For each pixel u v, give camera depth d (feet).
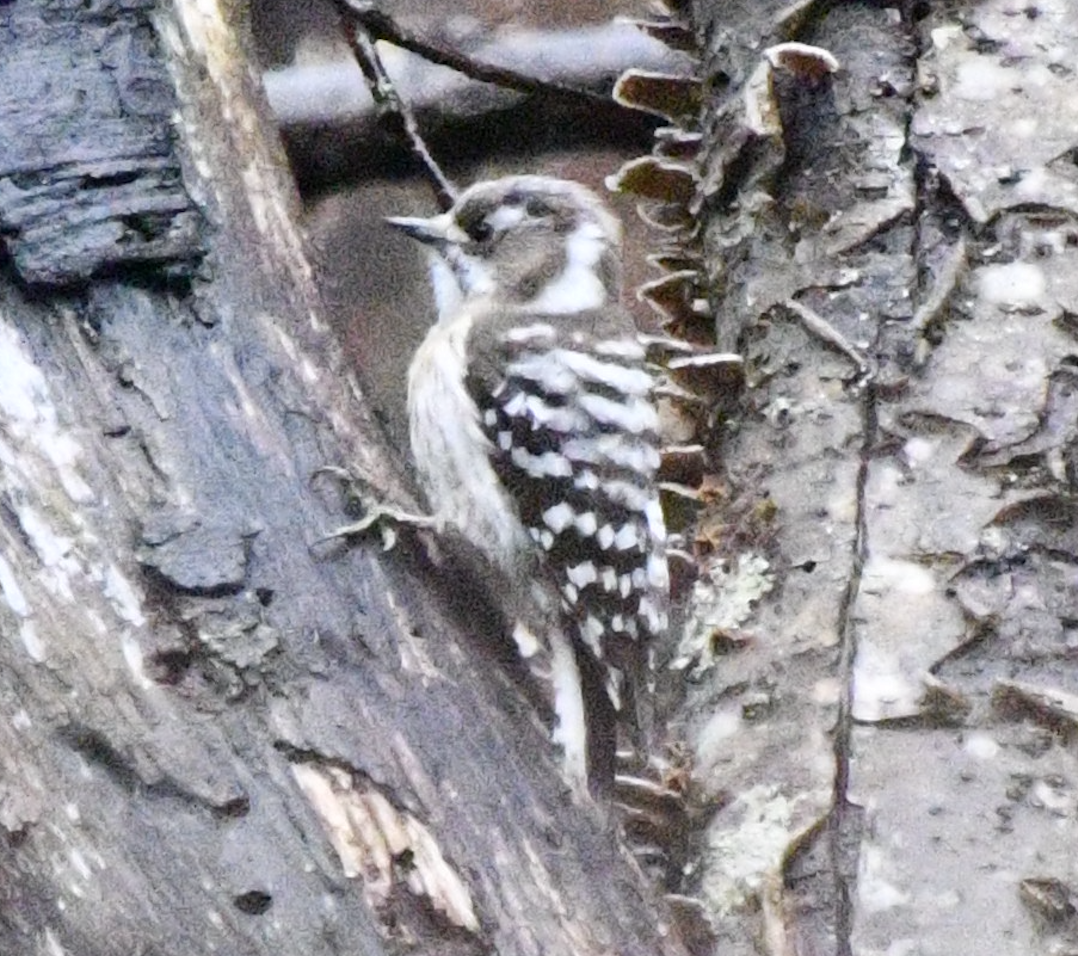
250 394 21.84
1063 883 20.47
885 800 21.44
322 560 21.12
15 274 21.56
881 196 26.53
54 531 20.18
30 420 20.81
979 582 22.77
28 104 22.11
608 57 33.73
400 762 19.98
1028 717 21.70
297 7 35.04
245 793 19.20
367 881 19.06
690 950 21.50
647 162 29.22
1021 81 26.66
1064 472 23.31
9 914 18.99
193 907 18.78
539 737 21.45
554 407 26.58
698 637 25.02
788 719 23.17
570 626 26.53
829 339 25.68
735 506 25.77
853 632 22.75
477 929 19.25
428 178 32.58
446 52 32.71
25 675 19.52
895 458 24.13
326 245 33.53
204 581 19.95
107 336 21.53
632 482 26.50
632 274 34.17
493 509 26.91
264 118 24.45
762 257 27.22
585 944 19.88
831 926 21.03
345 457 22.06
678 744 24.18
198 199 22.56
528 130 34.88
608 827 21.03
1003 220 25.53
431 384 27.30
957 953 20.27
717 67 28.86
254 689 19.80
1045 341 24.47
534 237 28.81
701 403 27.27
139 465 20.86
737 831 22.38
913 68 27.37
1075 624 22.41
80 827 19.03
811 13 28.09
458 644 21.67
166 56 23.02
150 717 19.35
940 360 24.61
